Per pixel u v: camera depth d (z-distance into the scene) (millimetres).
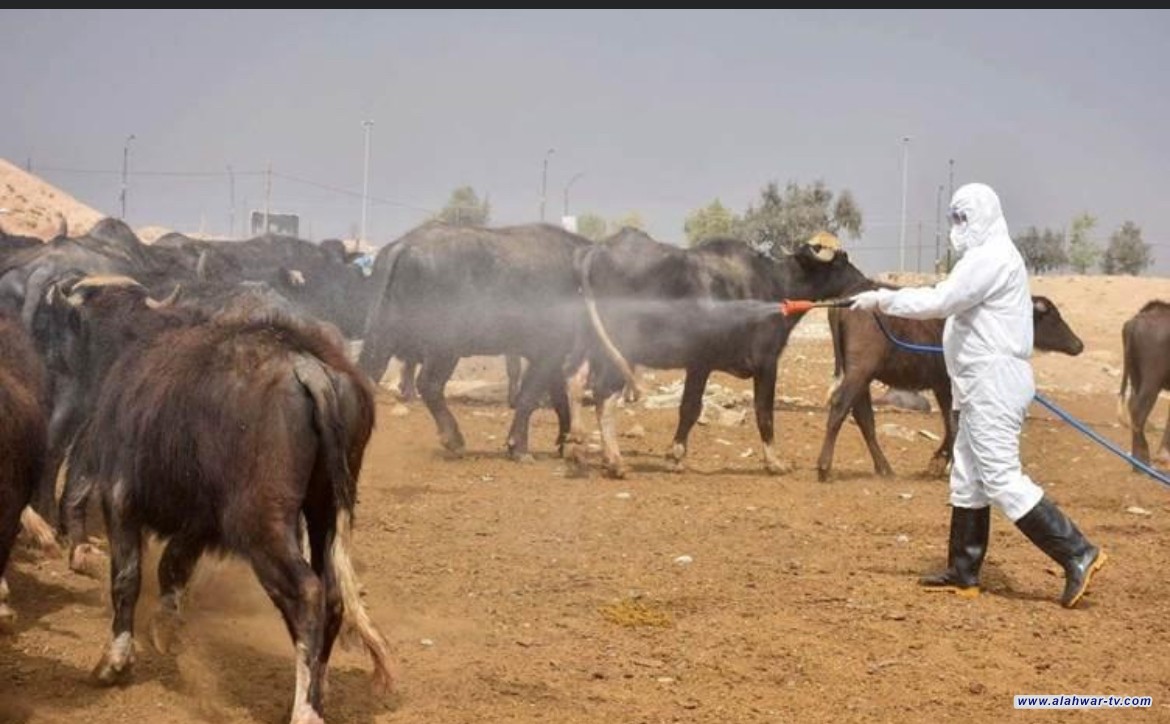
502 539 12109
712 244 16328
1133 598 10602
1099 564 10258
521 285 16797
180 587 8812
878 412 22547
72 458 10578
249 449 7180
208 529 7711
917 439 19875
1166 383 17750
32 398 8141
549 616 9688
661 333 15750
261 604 9961
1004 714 7977
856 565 11484
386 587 10391
